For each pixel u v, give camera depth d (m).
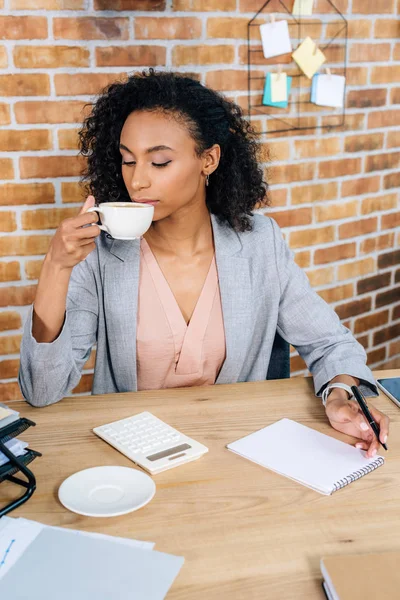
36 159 2.18
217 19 2.28
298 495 0.99
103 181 1.55
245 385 1.38
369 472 1.06
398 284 3.01
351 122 2.65
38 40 2.08
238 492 0.99
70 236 1.18
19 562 0.83
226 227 1.54
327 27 2.50
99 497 0.96
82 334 1.45
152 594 0.77
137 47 2.19
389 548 0.87
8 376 2.32
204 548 0.87
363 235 2.82
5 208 2.19
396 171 2.85
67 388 1.31
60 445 1.12
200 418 1.23
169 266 1.49
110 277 1.46
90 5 2.11
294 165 2.55
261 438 1.14
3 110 2.11
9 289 2.26
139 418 1.20
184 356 1.48
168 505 0.96
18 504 0.95
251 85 2.39
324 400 1.28
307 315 1.55
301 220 2.62
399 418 1.25
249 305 1.51
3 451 0.97
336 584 0.77
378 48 2.64
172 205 1.38
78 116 2.18
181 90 1.38
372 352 3.00
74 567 0.82
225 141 1.46
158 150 1.34
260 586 0.80
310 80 2.51
